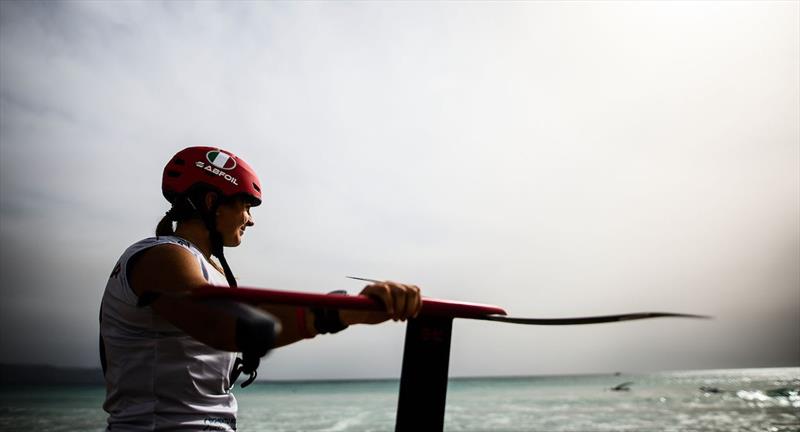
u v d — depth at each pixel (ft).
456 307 4.07
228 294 3.16
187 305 3.93
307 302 3.29
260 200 6.14
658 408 87.81
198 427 5.03
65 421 76.84
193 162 5.71
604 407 93.56
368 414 92.02
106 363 5.21
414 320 4.12
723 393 126.52
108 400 5.13
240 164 5.92
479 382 304.30
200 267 4.91
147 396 4.94
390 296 3.55
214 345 3.74
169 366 4.96
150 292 3.93
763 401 98.17
